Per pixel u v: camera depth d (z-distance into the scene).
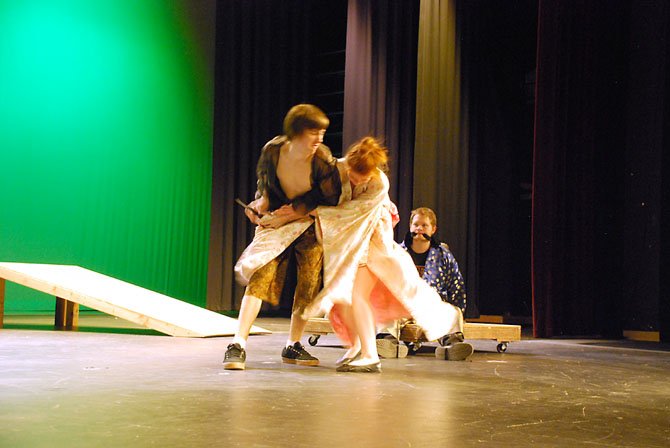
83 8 7.96
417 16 8.22
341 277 2.99
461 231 8.01
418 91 7.81
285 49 9.12
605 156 7.21
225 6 9.02
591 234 7.12
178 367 2.96
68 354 3.34
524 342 5.64
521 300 8.43
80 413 1.92
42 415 1.88
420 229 3.87
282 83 9.08
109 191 8.17
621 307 7.12
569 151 7.13
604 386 2.92
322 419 1.95
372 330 3.09
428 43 7.86
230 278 8.75
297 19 9.20
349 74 7.98
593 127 7.19
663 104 6.91
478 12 8.26
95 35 8.06
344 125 7.93
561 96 7.11
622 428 2.00
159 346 3.85
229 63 8.94
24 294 7.33
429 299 3.46
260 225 3.10
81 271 5.39
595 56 7.23
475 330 4.20
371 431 1.82
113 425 1.78
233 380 2.62
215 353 3.56
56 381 2.46
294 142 2.95
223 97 8.92
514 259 8.41
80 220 7.91
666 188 6.79
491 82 8.41
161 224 8.63
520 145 8.42
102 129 8.12
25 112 7.49
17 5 7.43
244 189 8.88
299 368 3.07
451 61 8.01
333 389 2.50
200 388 2.41
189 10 8.87
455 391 2.58
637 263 7.23
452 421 2.00
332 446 1.65
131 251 8.36
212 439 1.67
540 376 3.17
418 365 3.41
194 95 8.94
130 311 4.43
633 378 3.27
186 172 8.88
